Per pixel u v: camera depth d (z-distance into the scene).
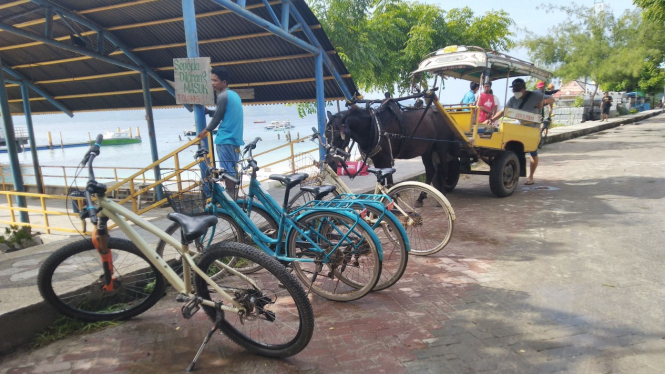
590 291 4.00
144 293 3.95
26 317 3.30
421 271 4.64
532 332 3.33
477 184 9.57
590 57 26.11
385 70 14.62
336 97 10.67
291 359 3.06
